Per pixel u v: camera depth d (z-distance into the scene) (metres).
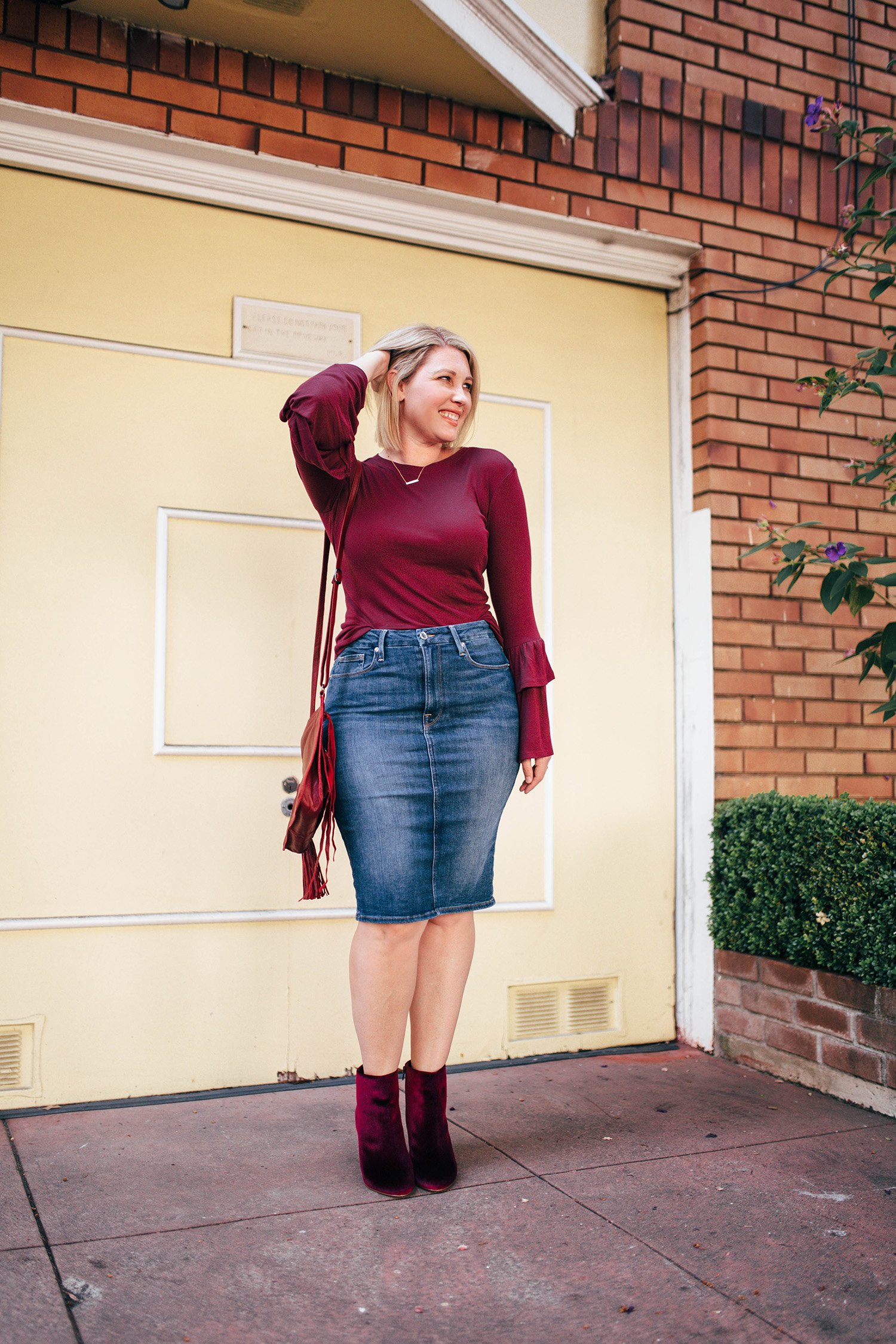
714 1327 1.70
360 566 2.15
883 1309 1.76
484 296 3.29
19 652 2.68
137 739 2.79
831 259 3.31
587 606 3.38
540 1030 3.24
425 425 2.21
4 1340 1.60
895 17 3.86
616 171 3.33
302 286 3.03
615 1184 2.24
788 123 3.63
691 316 3.52
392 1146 2.15
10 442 2.70
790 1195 2.20
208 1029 2.83
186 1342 1.62
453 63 2.93
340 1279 1.82
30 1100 2.65
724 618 3.39
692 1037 3.39
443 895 2.14
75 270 2.78
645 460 3.52
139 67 2.73
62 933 2.70
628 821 3.39
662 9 3.44
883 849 2.70
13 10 2.61
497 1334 1.66
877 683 3.63
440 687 2.11
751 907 3.14
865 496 3.67
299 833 2.07
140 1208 2.08
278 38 2.82
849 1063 2.83
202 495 2.88
